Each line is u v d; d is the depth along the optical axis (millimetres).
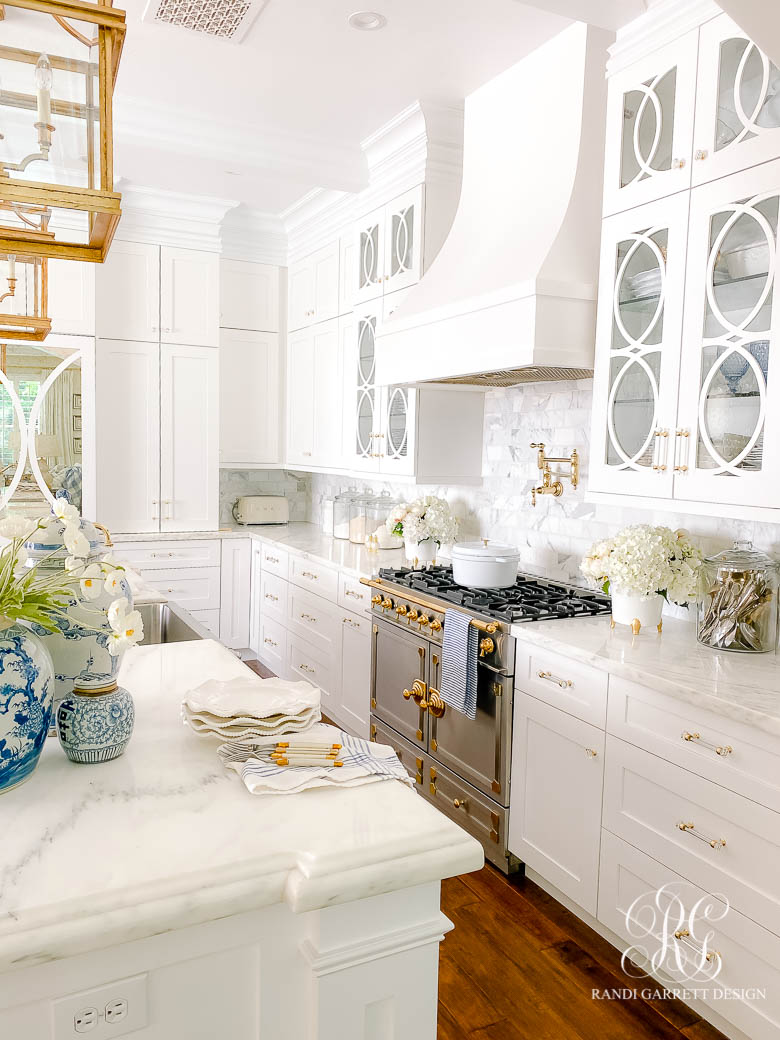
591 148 2689
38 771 1271
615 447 2467
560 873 2432
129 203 4609
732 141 2053
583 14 2311
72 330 4422
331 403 4699
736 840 1833
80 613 1320
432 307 3016
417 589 3162
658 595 2439
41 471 4391
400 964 1099
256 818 1125
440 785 3023
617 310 2436
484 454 3781
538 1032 1984
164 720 1535
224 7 2576
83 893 919
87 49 998
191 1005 1024
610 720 2203
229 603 5152
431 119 3385
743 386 2027
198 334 4922
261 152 3715
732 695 1862
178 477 4945
